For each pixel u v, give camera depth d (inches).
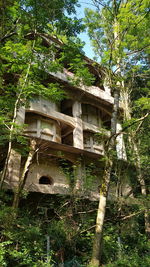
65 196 493.7
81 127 705.6
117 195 552.4
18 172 499.2
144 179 636.1
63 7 480.4
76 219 468.1
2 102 403.5
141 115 717.3
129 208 540.7
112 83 543.8
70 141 810.2
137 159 625.3
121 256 395.9
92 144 728.3
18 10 412.2
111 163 457.7
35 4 418.0
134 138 649.6
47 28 454.9
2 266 259.4
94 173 669.9
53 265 326.3
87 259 390.0
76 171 575.2
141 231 589.9
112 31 525.0
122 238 494.3
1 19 444.5
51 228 409.4
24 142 408.8
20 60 400.8
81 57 492.7
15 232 340.5
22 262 294.0
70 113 790.5
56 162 643.5
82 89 730.8
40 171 592.1
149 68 808.9
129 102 773.3
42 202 514.6
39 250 330.0
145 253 456.8
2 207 357.1
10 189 459.8
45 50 432.5
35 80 415.8
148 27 487.2
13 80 561.0
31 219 423.8
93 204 537.0
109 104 803.4
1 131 412.2
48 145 521.0
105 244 436.1
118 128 796.6
